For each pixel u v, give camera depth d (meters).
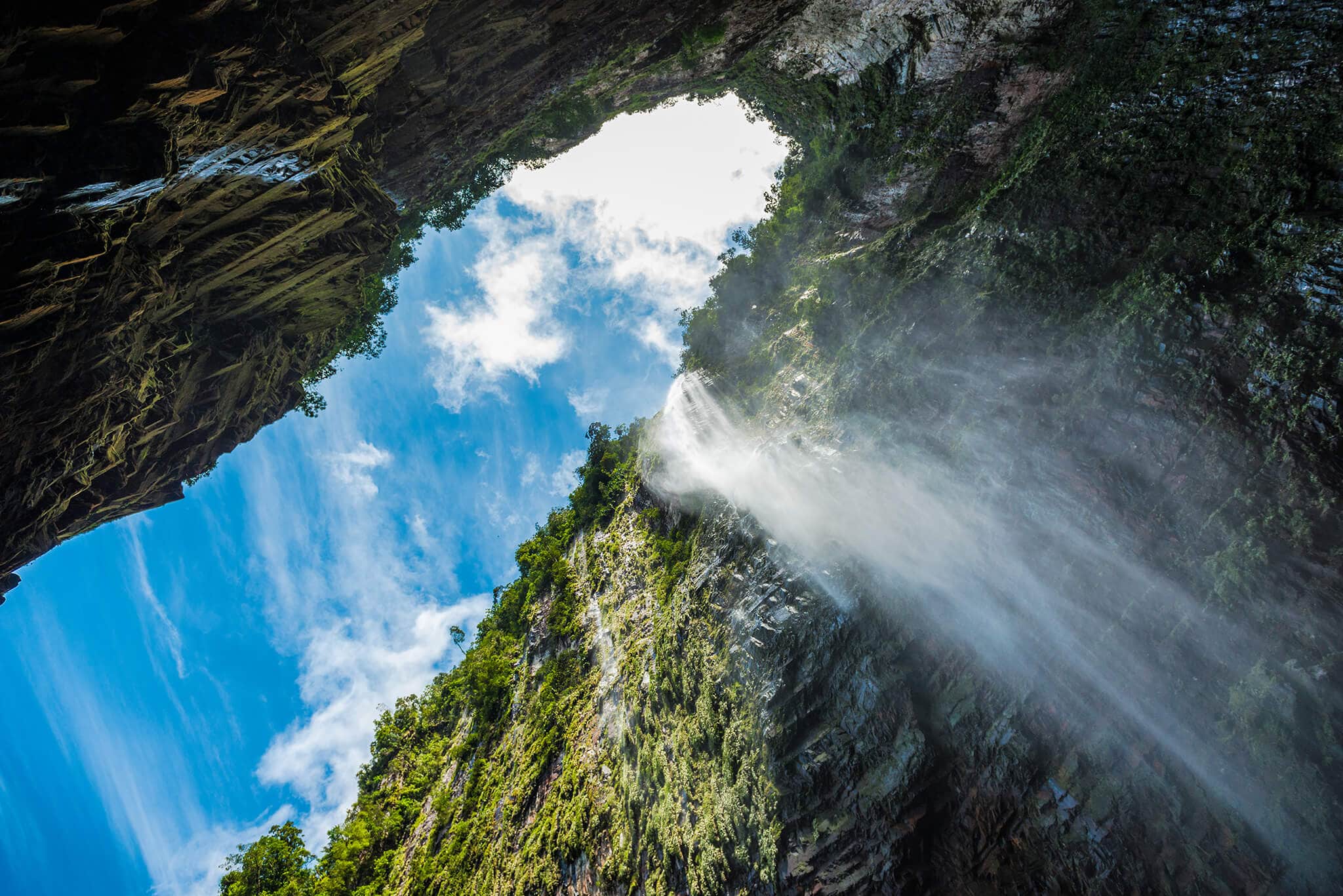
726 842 24.55
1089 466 21.70
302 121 18.88
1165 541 19.58
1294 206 20.22
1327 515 16.94
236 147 17.39
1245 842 15.67
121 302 16.11
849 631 24.41
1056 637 20.50
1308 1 22.25
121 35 13.03
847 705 23.31
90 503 19.34
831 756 22.72
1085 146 27.23
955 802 20.38
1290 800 15.25
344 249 24.52
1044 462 22.73
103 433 17.95
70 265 13.52
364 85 22.73
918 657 22.84
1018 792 19.42
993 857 19.17
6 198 11.87
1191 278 21.56
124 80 13.56
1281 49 22.41
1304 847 14.88
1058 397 23.41
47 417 15.30
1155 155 24.59
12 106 11.67
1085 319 23.83
